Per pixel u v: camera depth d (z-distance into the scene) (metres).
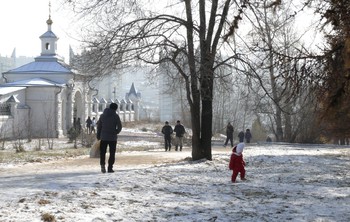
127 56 18.39
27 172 16.44
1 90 45.53
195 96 19.73
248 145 38.00
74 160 22.34
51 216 7.21
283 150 29.91
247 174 16.39
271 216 8.72
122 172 14.86
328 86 9.46
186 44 18.92
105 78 19.34
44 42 54.50
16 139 41.34
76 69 19.16
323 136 33.72
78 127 43.12
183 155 25.05
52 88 48.56
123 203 9.20
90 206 8.56
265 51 9.95
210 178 14.55
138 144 39.16
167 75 19.91
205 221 8.01
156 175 14.18
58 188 10.55
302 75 9.51
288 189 12.70
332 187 13.34
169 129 30.61
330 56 9.31
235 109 69.00
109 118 14.95
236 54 17.61
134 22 18.48
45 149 31.72
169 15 18.83
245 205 9.88
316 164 20.94
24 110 47.16
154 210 8.73
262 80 16.86
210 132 20.03
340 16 8.70
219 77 18.73
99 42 18.44
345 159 23.59
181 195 10.91
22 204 8.26
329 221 8.32
